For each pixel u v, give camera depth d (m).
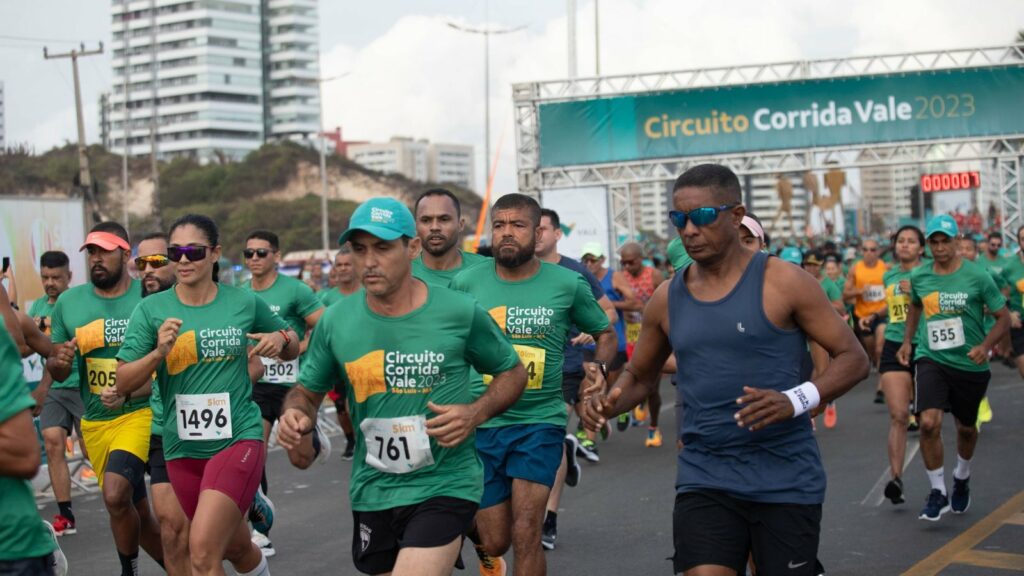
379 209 4.22
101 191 76.69
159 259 6.77
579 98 23.02
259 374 6.69
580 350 8.16
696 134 22.84
